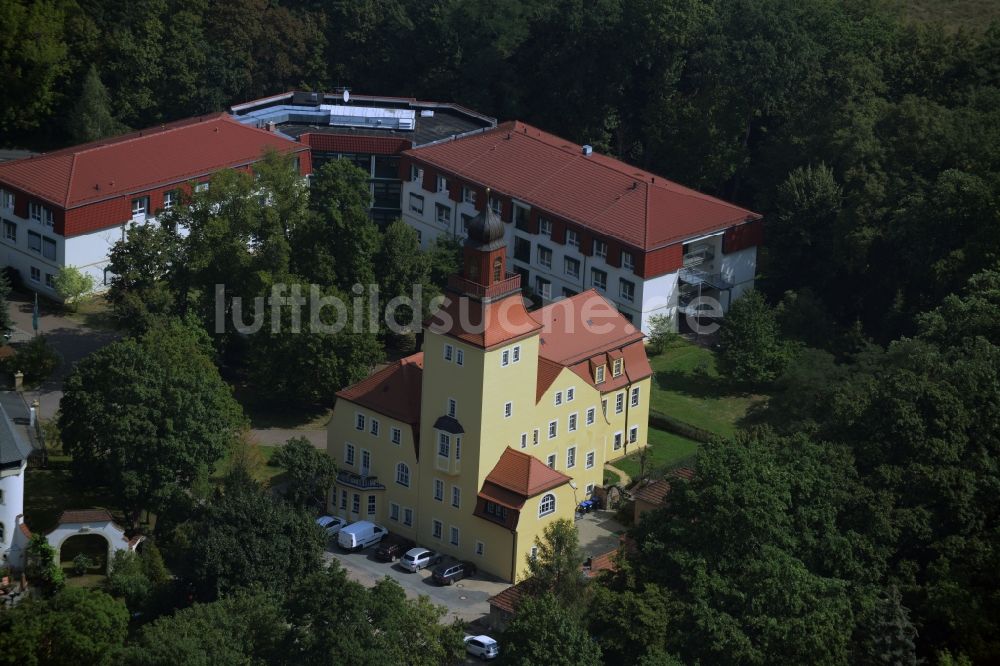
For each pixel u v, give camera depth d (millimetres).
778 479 189625
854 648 183750
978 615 186250
